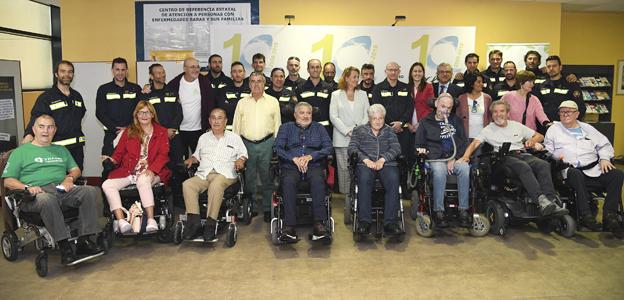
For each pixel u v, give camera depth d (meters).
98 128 6.68
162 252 3.86
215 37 6.61
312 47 6.66
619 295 3.00
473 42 6.70
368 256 3.73
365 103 5.05
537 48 6.97
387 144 4.26
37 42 7.28
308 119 4.32
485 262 3.58
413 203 4.72
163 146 4.20
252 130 4.72
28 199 3.36
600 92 8.55
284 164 4.20
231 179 4.20
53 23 7.61
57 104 4.37
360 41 6.67
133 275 3.38
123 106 5.04
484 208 4.44
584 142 4.35
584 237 4.14
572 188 4.24
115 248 3.96
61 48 7.16
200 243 4.09
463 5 7.02
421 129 4.47
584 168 4.26
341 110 5.02
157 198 4.11
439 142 4.38
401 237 4.16
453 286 3.15
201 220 4.01
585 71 8.56
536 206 4.08
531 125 4.93
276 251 3.87
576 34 8.53
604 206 4.16
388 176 4.02
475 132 4.84
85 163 6.70
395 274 3.36
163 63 6.65
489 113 4.85
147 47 6.84
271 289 3.13
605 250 3.82
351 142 4.32
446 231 4.36
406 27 6.64
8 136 5.39
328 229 3.88
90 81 6.62
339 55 6.68
